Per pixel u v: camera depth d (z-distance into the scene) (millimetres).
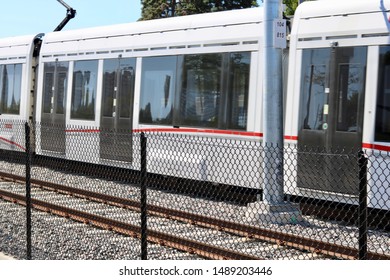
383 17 8562
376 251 6887
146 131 11898
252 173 9758
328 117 9094
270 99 9008
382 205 8391
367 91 8672
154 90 11828
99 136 12938
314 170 9180
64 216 9172
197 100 10992
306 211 9500
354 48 8844
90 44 13469
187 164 10648
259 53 10031
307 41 9414
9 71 16047
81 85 13633
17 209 9898
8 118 15906
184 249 7117
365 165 4559
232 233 7965
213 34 10781
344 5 9039
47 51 14812
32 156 15070
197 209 9727
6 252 7191
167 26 11688
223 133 10500
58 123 14211
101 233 8172
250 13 10305
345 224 8742
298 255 6914
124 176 12867
